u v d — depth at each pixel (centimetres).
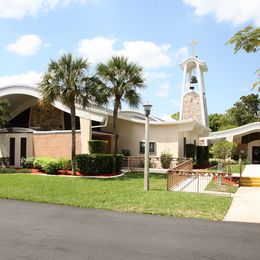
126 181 1806
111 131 2948
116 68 2066
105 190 1458
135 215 987
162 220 927
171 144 2728
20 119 3103
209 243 719
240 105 6944
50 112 2953
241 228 855
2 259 604
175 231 813
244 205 1198
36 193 1341
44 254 633
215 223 906
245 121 6619
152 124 2753
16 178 1848
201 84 4459
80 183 1683
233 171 2575
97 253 642
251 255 645
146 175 1510
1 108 2647
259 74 531
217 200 1252
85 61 2016
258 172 2498
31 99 2956
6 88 2709
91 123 2527
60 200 1197
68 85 1997
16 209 1056
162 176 2100
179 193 1419
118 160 2248
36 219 923
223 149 3578
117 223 887
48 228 826
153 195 1338
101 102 2083
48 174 2136
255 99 6856
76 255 629
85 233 784
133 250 663
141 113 3597
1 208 1072
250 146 4325
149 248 677
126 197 1279
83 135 2462
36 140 2617
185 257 627
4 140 2600
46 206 1111
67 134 2527
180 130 2709
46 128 2959
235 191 1602
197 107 4416
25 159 2478
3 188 1470
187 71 4697
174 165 2644
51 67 1992
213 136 4025
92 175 2086
